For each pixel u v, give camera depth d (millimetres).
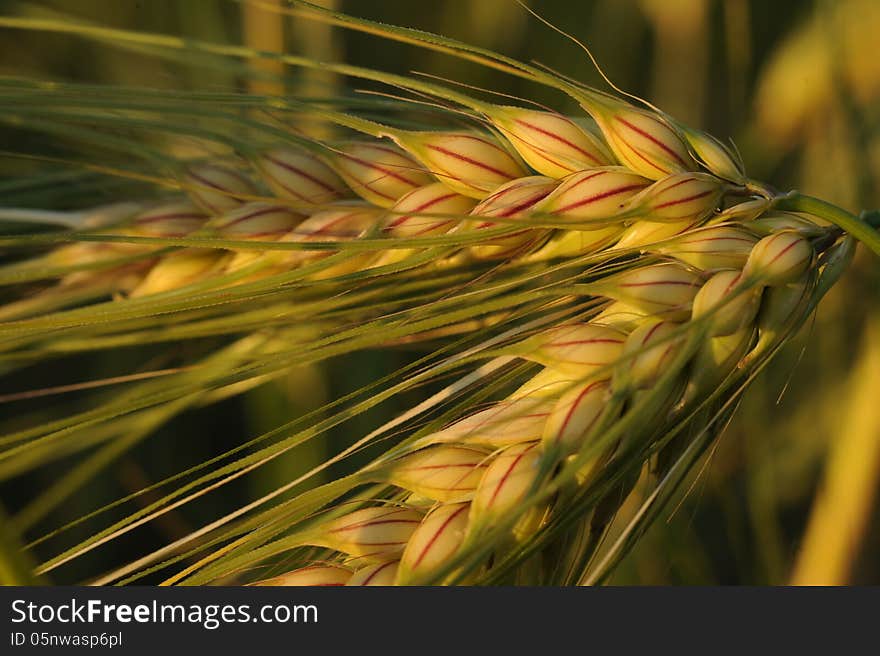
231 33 339
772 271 242
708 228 247
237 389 267
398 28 250
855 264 306
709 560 320
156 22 327
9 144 281
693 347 241
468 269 259
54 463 325
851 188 310
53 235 238
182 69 318
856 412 300
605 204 247
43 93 254
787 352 328
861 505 299
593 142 252
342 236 258
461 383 248
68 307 284
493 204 250
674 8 360
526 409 243
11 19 254
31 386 331
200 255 266
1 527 228
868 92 314
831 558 301
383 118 271
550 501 242
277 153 260
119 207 269
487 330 250
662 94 369
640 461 243
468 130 263
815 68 325
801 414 328
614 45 381
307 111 254
